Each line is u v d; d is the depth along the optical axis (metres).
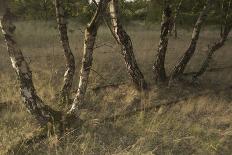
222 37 12.09
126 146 8.05
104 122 8.94
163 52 11.95
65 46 9.89
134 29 28.20
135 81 11.25
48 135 7.89
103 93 11.00
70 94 10.24
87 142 7.91
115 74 12.58
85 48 8.15
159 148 8.09
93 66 12.99
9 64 13.09
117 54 15.03
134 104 10.46
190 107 10.26
